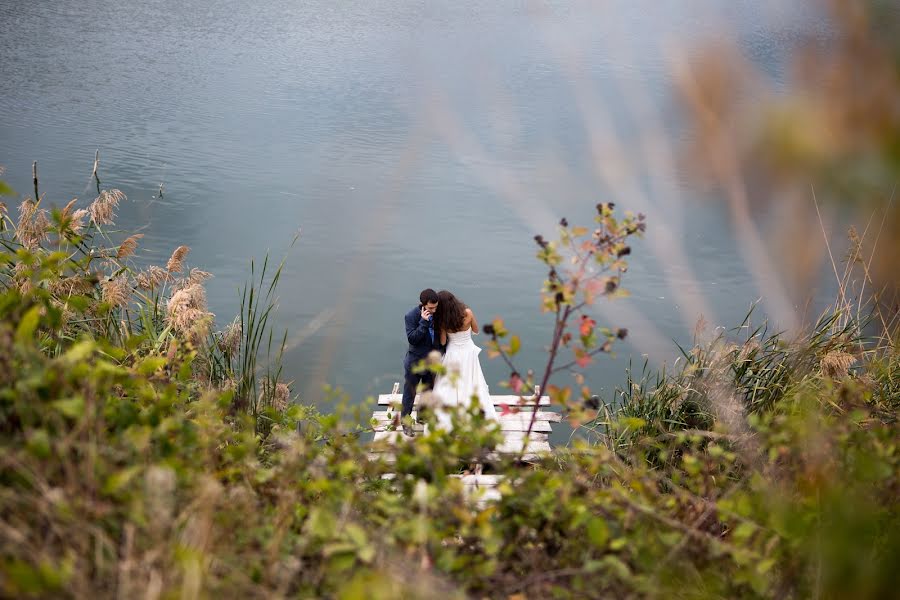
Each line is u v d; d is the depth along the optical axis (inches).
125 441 113.5
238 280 489.1
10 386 111.3
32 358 112.7
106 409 123.2
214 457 139.4
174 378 181.9
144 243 527.8
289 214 596.4
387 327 439.2
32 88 957.8
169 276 268.4
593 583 117.0
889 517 87.6
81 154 721.0
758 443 148.3
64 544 91.9
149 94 968.3
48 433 108.4
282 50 1227.2
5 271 211.8
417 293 484.7
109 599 87.0
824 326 234.4
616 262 137.6
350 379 381.4
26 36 1261.1
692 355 269.0
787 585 107.0
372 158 732.7
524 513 134.6
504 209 609.0
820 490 99.5
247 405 241.9
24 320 113.8
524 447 146.3
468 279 508.4
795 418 127.5
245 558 104.9
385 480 153.6
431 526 117.6
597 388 373.1
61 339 186.2
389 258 526.3
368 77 1064.8
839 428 121.2
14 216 537.3
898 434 136.4
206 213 593.9
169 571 90.7
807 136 28.9
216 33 1347.2
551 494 130.3
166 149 755.4
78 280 222.7
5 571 81.5
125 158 719.1
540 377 388.2
